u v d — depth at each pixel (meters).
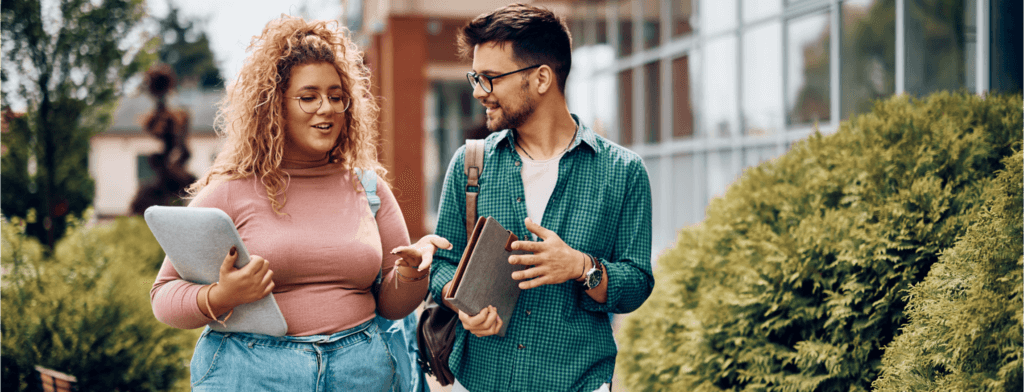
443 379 2.25
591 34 11.48
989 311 2.01
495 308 1.97
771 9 6.89
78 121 5.98
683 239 3.99
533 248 1.91
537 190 2.18
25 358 3.88
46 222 5.86
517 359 2.14
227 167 1.98
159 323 4.39
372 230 2.07
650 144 9.60
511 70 2.08
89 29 5.78
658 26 9.29
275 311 1.83
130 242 7.66
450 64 18.28
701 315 3.20
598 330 2.21
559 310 2.13
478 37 2.12
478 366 2.20
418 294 2.10
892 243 2.62
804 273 2.82
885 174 2.86
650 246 2.21
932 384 2.13
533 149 2.22
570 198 2.16
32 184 5.93
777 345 2.93
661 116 9.28
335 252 1.95
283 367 1.88
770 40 6.93
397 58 14.70
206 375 1.89
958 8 4.78
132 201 10.05
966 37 4.71
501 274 1.99
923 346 2.19
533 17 2.09
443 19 15.48
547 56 2.11
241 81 1.99
